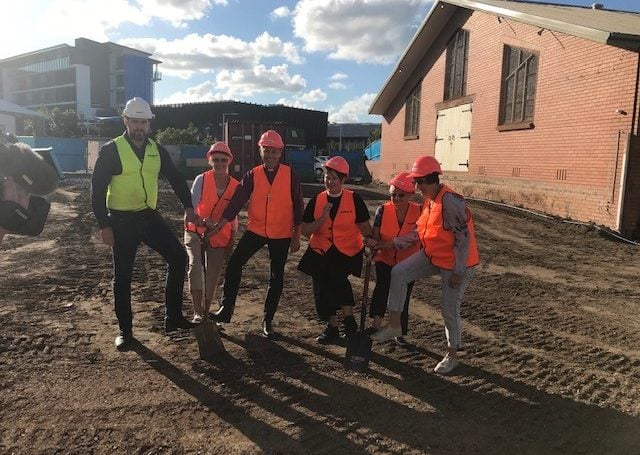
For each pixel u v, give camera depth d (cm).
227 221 464
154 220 446
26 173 233
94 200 420
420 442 317
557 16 1325
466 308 602
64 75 8462
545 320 565
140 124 429
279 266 482
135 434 310
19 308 526
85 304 548
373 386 390
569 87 1255
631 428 340
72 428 313
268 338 480
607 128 1134
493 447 314
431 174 398
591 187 1181
